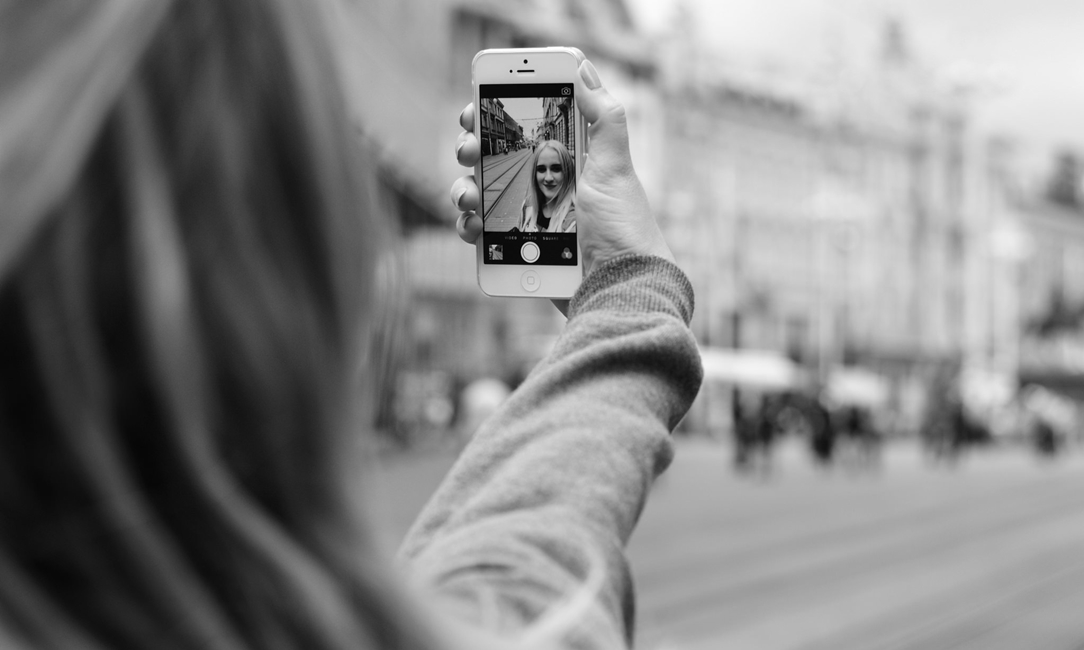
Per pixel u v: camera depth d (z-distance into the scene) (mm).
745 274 59531
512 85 1919
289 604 719
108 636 675
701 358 1345
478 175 1927
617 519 1156
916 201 70750
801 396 47062
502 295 1913
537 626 875
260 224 763
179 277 713
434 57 26297
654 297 1388
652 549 15539
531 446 1216
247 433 744
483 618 926
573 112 1936
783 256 62062
